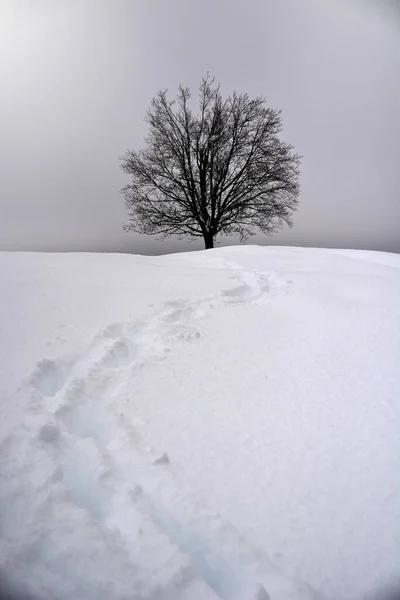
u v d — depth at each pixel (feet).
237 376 8.50
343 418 7.02
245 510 5.12
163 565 4.32
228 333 11.00
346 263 23.82
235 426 6.77
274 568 4.35
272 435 6.55
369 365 9.06
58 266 19.52
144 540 4.60
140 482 5.57
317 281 17.57
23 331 10.25
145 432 6.57
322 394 7.82
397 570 4.39
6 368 8.18
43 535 4.56
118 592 4.02
